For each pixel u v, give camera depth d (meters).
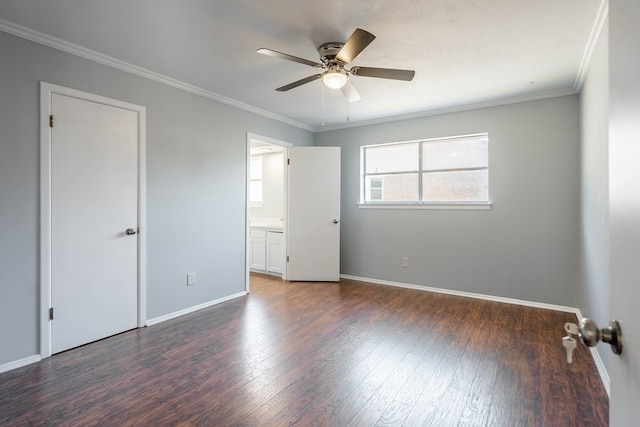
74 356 2.47
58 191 2.50
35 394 1.98
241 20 2.19
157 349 2.59
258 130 4.31
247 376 2.20
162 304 3.22
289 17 2.15
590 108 2.76
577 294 3.47
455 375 2.21
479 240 4.01
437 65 2.87
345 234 5.05
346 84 2.71
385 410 1.85
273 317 3.32
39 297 2.41
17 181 2.30
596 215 2.53
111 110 2.82
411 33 2.34
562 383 2.11
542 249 3.65
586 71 2.88
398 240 4.57
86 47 2.57
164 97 3.21
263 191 6.17
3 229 2.24
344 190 5.05
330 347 2.63
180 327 3.06
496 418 1.78
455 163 4.24
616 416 0.70
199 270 3.57
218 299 3.79
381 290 4.36
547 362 2.38
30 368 2.29
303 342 2.73
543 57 2.71
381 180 4.80
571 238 3.50
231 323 3.15
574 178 3.47
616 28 0.72
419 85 3.35
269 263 5.34
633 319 0.61
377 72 2.39
